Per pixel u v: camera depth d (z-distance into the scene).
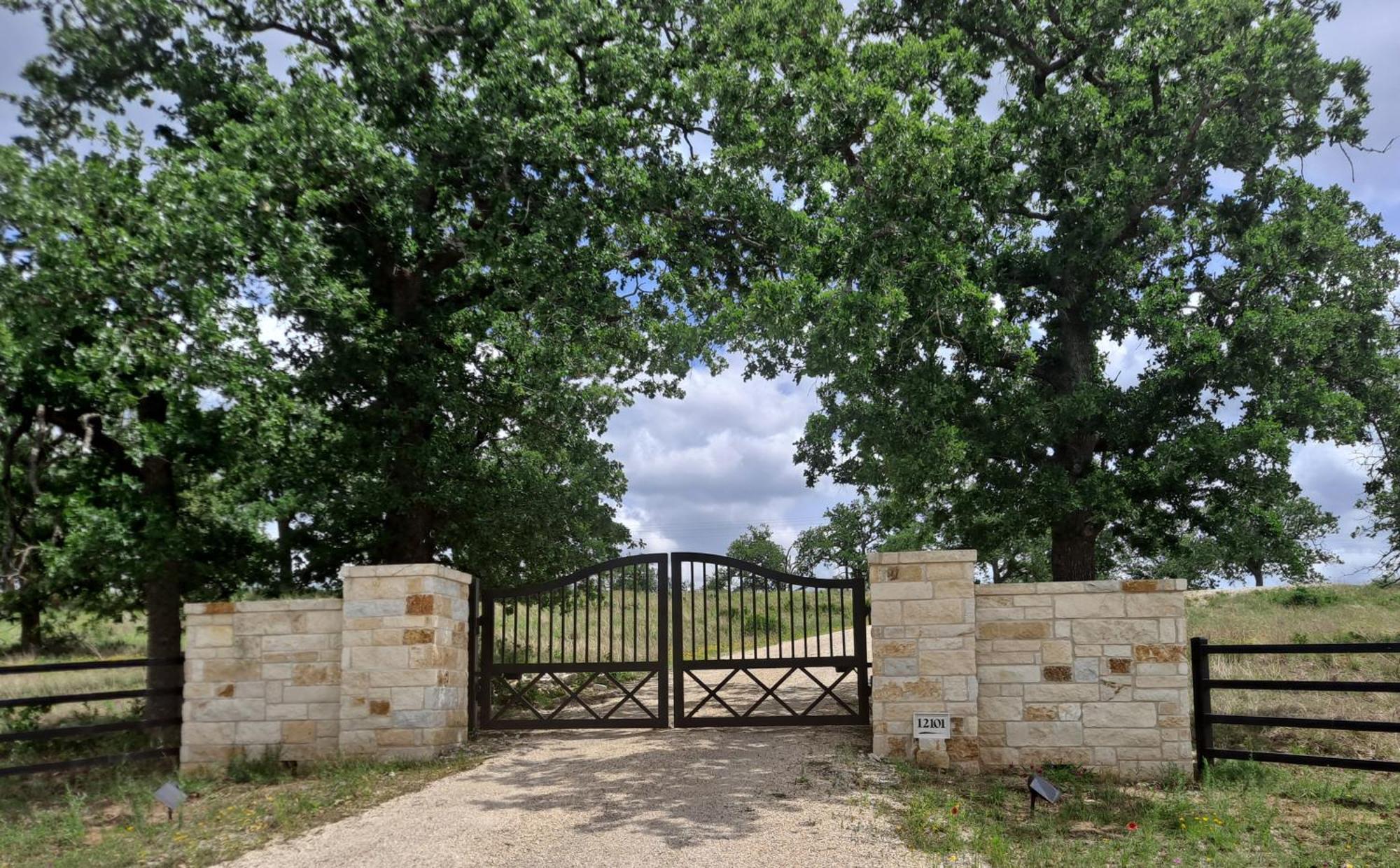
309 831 8.04
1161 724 10.20
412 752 11.05
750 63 17.06
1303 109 16.70
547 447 18.16
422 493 15.27
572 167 16.28
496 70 15.71
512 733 12.55
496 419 16.88
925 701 10.30
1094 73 18.67
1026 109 17.97
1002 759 10.41
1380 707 13.08
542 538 17.16
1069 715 10.38
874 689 10.45
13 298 11.65
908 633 10.43
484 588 17.69
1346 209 18.41
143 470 13.42
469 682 12.62
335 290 13.66
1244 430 15.50
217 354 12.45
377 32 15.55
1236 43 16.50
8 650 22.28
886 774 9.57
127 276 11.87
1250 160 16.88
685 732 12.09
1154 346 17.48
